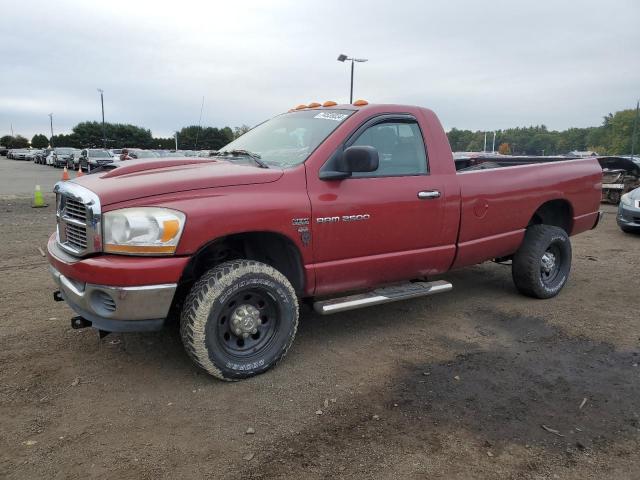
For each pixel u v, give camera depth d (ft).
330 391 11.66
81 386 11.68
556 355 13.82
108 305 10.89
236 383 11.95
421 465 9.07
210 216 11.02
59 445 9.46
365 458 9.23
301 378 12.27
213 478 8.63
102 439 9.67
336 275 13.29
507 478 8.80
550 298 18.80
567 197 18.94
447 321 16.37
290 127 14.82
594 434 10.13
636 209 32.78
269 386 11.84
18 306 17.01
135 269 10.43
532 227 18.47
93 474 8.68
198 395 11.37
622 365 13.25
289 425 10.25
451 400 11.34
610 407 11.16
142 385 11.77
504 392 11.74
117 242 10.62
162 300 10.77
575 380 12.39
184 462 9.04
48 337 14.42
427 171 14.92
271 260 13.24
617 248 29.35
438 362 13.29
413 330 15.56
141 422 10.27
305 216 12.34
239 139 16.53
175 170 12.20
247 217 11.48
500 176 16.65
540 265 18.07
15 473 8.65
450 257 15.60
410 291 14.62
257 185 11.87
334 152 13.11
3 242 28.02
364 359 13.42
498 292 19.61
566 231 19.86
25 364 12.72
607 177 53.88
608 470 9.05
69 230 12.07
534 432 10.16
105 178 11.89
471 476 8.82
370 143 13.89
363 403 11.14
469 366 13.07
